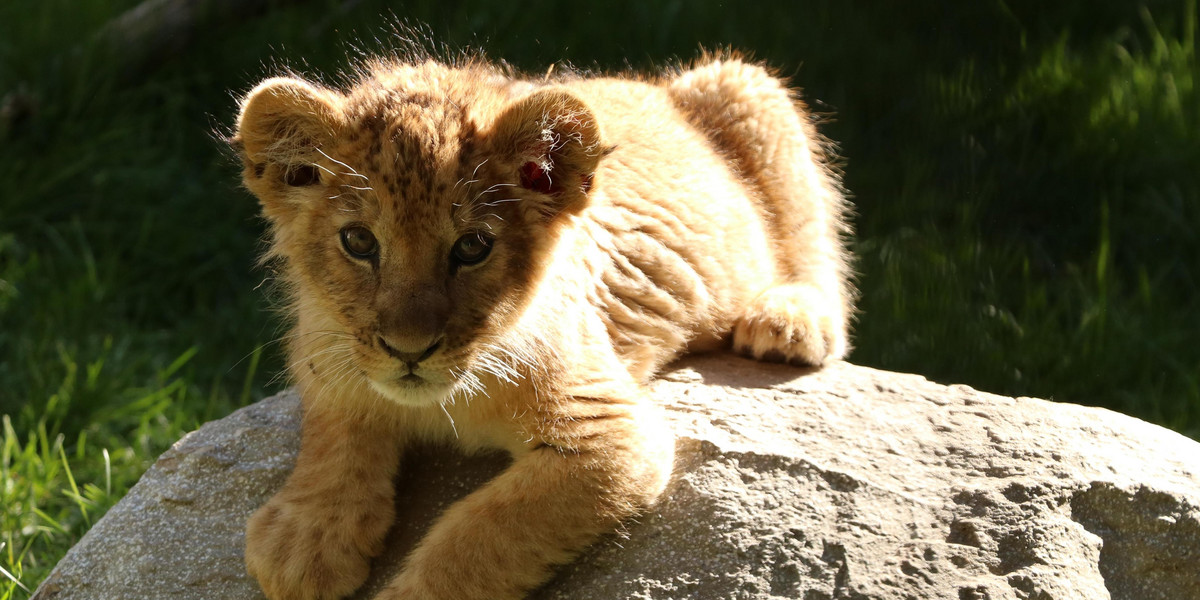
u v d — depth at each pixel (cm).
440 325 648
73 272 1364
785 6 1593
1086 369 1184
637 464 670
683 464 692
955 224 1350
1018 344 1205
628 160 827
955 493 664
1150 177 1392
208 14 1559
